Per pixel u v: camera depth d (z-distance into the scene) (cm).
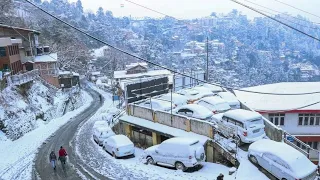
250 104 2728
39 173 1784
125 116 2589
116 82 6147
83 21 17275
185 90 3072
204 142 1820
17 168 1897
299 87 3105
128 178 1608
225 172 1583
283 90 3023
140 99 2922
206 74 4028
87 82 8144
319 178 1454
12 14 7912
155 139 2233
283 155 1388
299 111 2573
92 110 4409
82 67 8700
